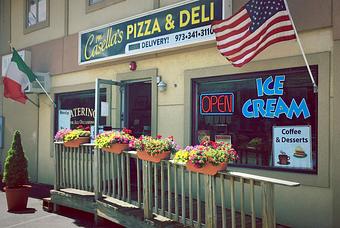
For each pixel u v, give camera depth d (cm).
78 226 650
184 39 698
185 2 697
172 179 706
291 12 578
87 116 960
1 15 1279
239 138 652
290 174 577
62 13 1030
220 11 645
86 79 951
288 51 585
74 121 998
